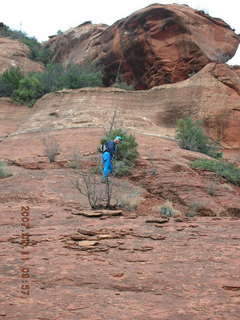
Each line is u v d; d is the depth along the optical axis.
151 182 13.98
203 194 12.70
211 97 27.92
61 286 3.96
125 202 10.35
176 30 36.19
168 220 8.02
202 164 17.16
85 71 37.12
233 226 7.50
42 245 5.75
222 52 38.44
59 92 31.33
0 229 7.09
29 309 3.30
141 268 4.59
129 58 38.16
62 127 25.50
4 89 36.12
